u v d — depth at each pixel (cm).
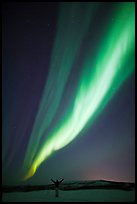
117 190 1361
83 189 1417
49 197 1138
